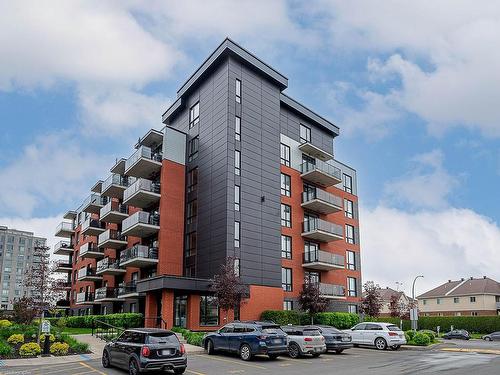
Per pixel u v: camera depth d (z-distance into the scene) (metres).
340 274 42.81
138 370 13.68
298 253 38.16
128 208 44.78
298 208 39.47
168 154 36.66
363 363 18.16
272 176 36.31
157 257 34.72
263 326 18.86
